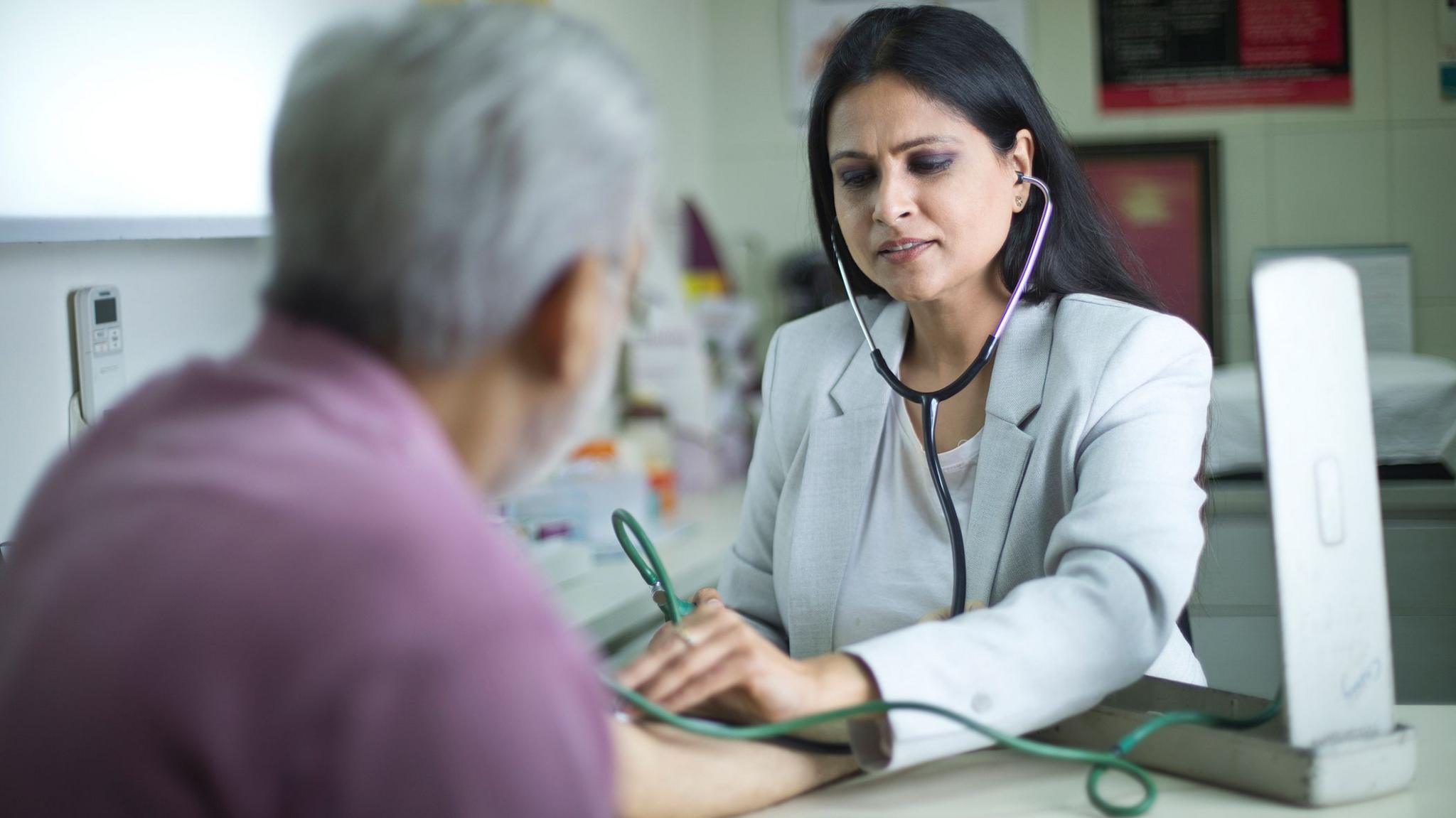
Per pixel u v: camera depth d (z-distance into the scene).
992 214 1.18
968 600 1.18
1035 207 1.24
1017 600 0.96
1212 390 1.24
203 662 0.50
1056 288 1.24
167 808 0.50
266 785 0.50
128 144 1.60
